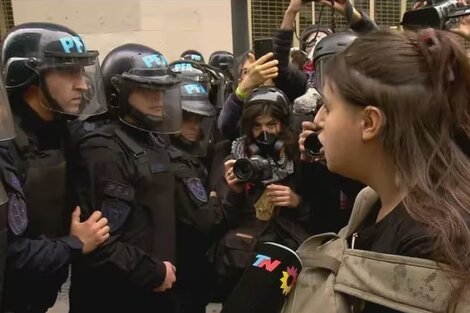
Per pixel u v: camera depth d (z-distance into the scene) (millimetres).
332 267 875
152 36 6969
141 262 1744
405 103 793
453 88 806
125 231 1778
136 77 1792
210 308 3139
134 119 1821
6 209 1387
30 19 6586
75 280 1887
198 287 2221
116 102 1907
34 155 1632
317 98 1977
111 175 1730
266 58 2367
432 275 734
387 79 802
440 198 771
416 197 788
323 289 870
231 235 2045
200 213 1999
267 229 2021
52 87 1643
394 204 840
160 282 1786
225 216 2068
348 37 1714
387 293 771
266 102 2021
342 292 838
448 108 798
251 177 1946
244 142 2086
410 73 799
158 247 1823
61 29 1715
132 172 1771
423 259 745
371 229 858
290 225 2029
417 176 792
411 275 750
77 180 1772
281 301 926
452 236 730
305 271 921
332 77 864
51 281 1694
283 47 2471
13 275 1524
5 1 6750
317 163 2014
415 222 775
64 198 1715
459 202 760
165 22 7043
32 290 1638
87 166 1740
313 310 869
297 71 2588
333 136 862
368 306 816
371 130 823
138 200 1792
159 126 1837
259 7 8148
